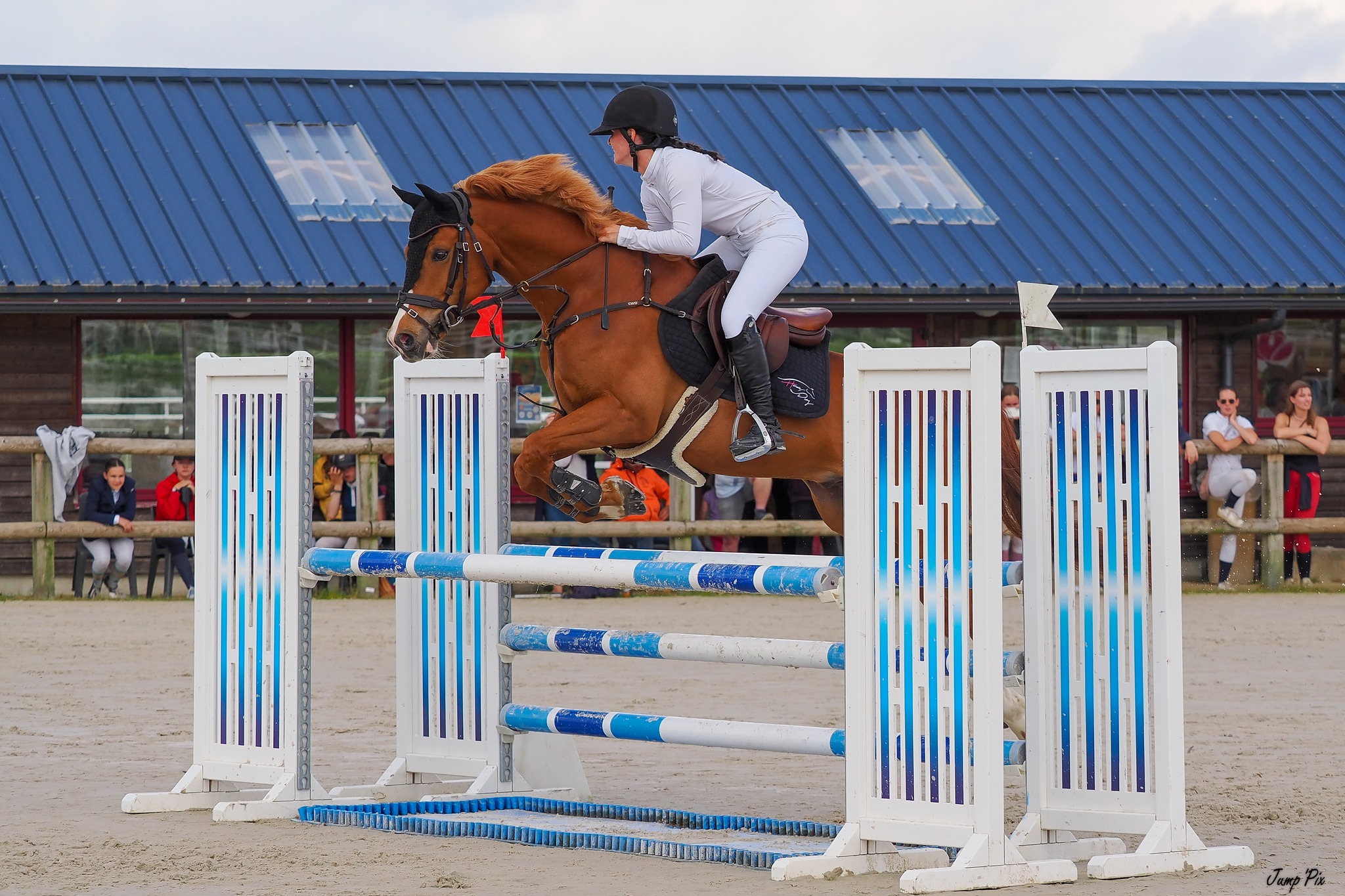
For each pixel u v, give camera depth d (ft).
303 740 27.17
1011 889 21.09
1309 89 87.40
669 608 60.29
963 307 69.31
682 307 26.63
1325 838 24.36
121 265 63.72
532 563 25.46
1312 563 72.38
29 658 46.83
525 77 79.61
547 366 27.58
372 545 63.36
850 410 22.52
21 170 67.77
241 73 76.59
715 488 67.41
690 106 79.15
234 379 28.02
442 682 29.04
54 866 22.34
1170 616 21.77
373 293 65.10
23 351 65.87
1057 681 22.80
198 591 28.19
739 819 25.81
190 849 23.72
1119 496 22.21
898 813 22.25
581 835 24.22
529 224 27.09
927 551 22.00
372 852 23.68
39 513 61.87
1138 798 22.15
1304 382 72.54
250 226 67.10
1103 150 79.66
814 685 43.47
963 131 79.97
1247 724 36.27
